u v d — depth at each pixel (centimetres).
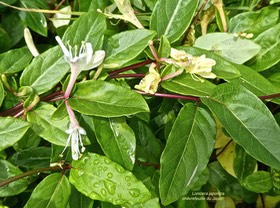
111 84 15
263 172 20
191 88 15
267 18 19
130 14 18
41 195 15
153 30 17
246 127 15
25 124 14
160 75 16
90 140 16
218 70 16
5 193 15
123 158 15
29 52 17
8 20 22
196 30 19
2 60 17
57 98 15
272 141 15
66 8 21
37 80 15
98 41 15
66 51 14
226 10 22
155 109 19
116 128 15
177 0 17
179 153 15
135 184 15
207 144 15
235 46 18
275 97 16
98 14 16
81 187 15
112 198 15
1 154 17
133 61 17
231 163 20
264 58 18
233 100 15
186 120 15
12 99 17
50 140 14
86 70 15
